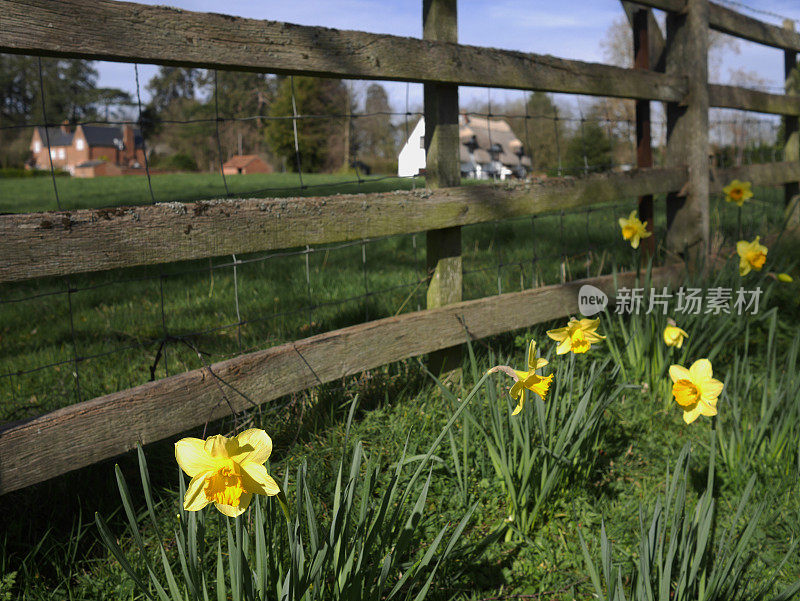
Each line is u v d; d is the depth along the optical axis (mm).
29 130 64500
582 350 1932
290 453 2281
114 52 1761
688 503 2227
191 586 1277
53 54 1697
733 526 1625
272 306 4168
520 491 2020
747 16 5332
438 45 2686
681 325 3047
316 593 1304
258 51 2090
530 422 2121
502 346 3297
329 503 1938
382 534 1632
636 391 2932
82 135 76625
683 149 4398
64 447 1753
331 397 2641
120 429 1871
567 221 8094
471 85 2873
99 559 1792
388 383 2855
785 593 1468
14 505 2010
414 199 2664
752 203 8109
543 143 21812
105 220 1774
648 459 2484
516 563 1937
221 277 5230
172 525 1941
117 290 4898
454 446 2104
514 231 7301
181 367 3088
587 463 2266
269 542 1372
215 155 43219
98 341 3553
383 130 25953
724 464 2439
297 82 31484
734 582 1567
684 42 4324
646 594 1384
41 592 1655
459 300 3010
